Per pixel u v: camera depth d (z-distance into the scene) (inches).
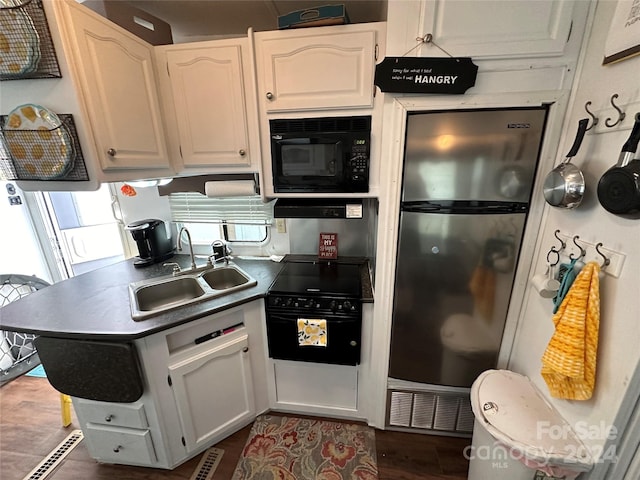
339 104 54.4
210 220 85.6
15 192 96.0
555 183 40.1
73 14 42.3
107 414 55.6
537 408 44.5
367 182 57.7
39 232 103.5
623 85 34.1
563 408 42.7
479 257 52.2
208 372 59.7
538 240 49.6
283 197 64.9
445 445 65.3
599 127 37.7
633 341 32.0
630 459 35.2
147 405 54.1
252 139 61.7
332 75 53.3
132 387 50.6
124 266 80.6
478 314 55.5
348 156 56.6
